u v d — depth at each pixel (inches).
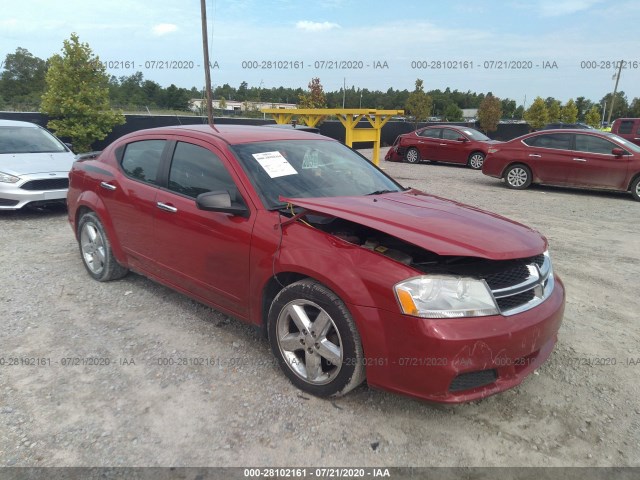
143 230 160.4
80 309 165.0
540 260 119.0
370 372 106.0
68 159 323.0
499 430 109.1
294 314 117.5
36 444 100.6
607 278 208.7
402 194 147.3
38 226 281.3
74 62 544.4
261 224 124.3
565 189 463.8
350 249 110.1
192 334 148.8
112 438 103.0
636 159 402.0
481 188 459.5
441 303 99.0
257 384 123.3
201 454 99.2
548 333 110.6
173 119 702.5
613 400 121.3
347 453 100.6
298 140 160.2
